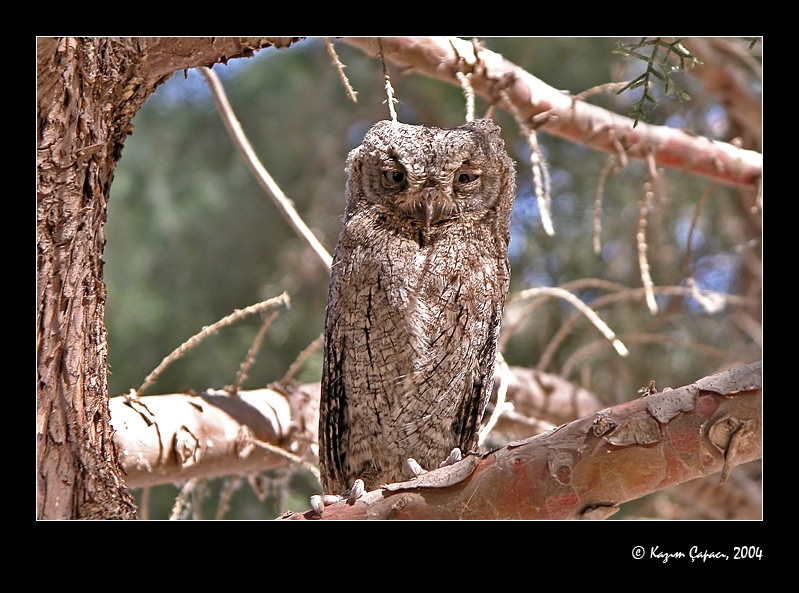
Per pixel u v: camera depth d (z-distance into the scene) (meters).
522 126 5.39
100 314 3.71
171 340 9.31
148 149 9.91
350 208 5.63
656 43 4.53
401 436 5.55
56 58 3.38
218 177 9.98
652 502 8.22
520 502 3.40
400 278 5.31
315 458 6.44
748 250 8.64
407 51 5.98
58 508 3.51
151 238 9.77
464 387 5.56
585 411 7.94
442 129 5.68
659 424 3.23
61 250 3.47
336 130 9.79
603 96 9.04
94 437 3.64
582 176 9.32
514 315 9.03
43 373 3.46
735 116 8.12
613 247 9.30
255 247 9.75
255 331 9.33
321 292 9.38
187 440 5.81
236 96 9.88
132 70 3.70
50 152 3.41
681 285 8.31
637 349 8.70
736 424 3.16
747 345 8.66
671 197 9.09
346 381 5.52
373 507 3.56
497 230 5.59
